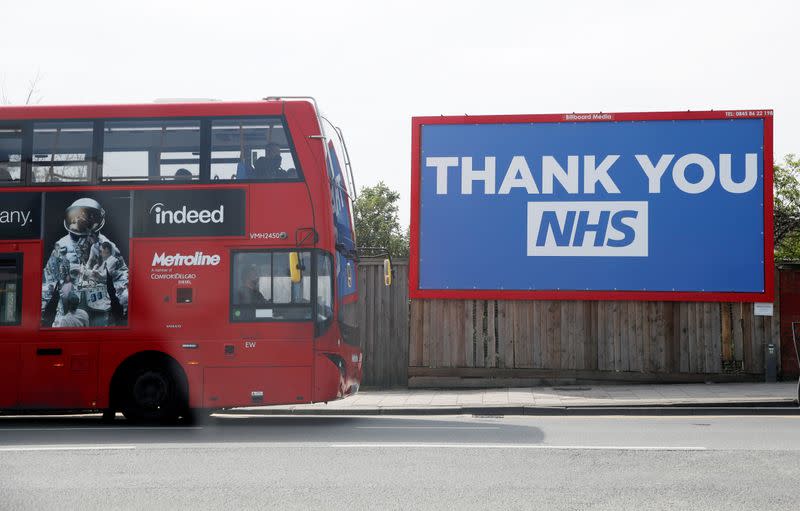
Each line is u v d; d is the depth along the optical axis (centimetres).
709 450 1547
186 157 2081
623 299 2992
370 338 3139
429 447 1600
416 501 1133
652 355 2980
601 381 2995
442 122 3089
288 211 2059
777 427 1933
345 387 2117
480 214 3062
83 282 2069
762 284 2948
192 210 2067
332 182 2117
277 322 2047
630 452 1530
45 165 2098
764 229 2961
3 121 2112
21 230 2083
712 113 2988
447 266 3067
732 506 1107
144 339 2055
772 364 2906
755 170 2970
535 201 3048
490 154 3069
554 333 3022
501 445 1622
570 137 3041
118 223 2073
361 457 1487
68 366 2061
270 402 2042
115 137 2095
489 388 3011
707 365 2953
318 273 2052
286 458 1478
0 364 2073
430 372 3059
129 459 1471
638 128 3017
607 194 3017
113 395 2069
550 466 1391
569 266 3023
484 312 3059
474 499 1145
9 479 1291
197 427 2025
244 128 2086
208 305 2052
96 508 1097
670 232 2992
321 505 1110
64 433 1892
